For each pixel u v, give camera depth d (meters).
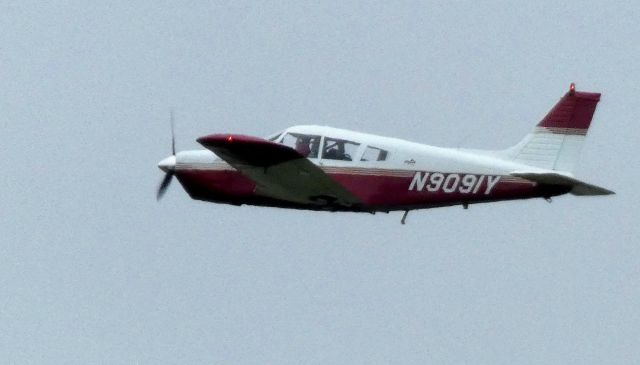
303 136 83.12
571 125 83.44
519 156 83.62
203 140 75.81
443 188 82.50
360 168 82.44
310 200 83.31
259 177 80.44
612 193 80.56
